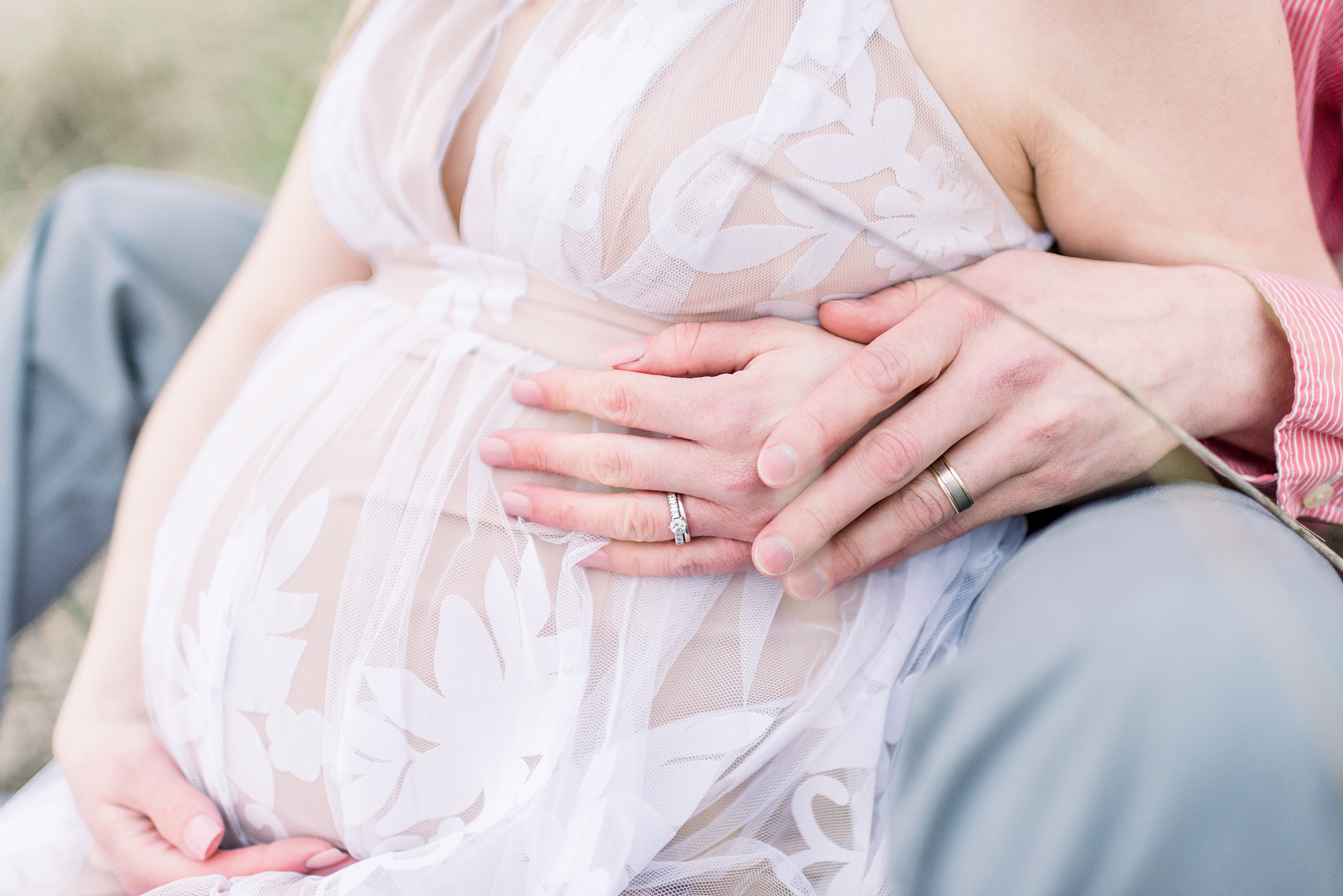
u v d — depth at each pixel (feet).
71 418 3.90
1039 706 1.67
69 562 3.94
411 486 2.40
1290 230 1.82
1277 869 1.43
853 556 2.20
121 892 2.83
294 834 2.56
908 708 2.04
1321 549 1.68
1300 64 1.71
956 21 2.02
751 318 2.34
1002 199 2.19
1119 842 1.51
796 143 2.14
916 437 2.06
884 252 2.20
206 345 3.68
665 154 2.20
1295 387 1.81
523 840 2.10
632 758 2.12
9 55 6.93
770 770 2.18
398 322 2.82
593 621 2.25
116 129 7.06
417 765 2.27
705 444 2.21
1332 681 1.49
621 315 2.48
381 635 2.29
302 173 3.75
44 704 4.57
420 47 2.68
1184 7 1.75
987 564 2.26
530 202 2.39
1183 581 1.65
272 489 2.59
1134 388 1.93
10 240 6.59
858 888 2.05
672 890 2.19
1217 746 1.48
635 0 2.32
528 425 2.42
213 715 2.59
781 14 2.15
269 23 7.50
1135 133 1.91
